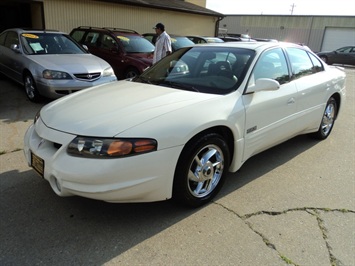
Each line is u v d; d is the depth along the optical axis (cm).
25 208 280
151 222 267
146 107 268
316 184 347
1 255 224
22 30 729
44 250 230
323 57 2294
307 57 442
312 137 491
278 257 232
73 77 600
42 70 596
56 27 1082
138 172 237
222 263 224
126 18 1313
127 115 254
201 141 271
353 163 409
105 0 1180
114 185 231
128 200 244
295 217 283
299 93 387
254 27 3616
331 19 3052
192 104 277
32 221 262
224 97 300
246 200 308
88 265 218
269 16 3466
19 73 678
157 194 253
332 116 500
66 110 279
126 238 246
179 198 275
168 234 253
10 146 415
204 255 231
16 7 1124
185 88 323
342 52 2208
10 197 296
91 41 934
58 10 1072
